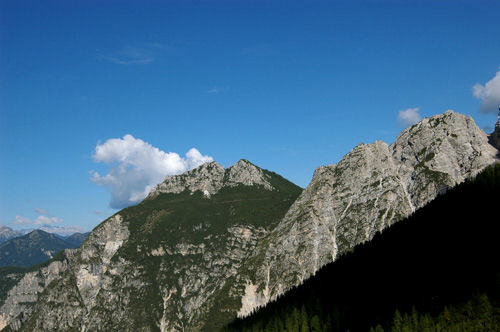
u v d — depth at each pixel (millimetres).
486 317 198125
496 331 192250
